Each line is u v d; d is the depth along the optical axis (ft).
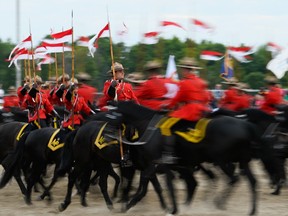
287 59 163.22
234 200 131.23
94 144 118.32
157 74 119.03
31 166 135.74
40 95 139.74
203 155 111.96
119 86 127.24
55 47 159.53
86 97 137.69
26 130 133.90
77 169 121.19
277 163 116.16
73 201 133.08
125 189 121.29
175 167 115.75
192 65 112.78
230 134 107.86
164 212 118.42
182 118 111.34
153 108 116.78
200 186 150.61
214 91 207.51
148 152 112.06
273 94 140.87
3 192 146.72
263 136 113.09
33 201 133.28
